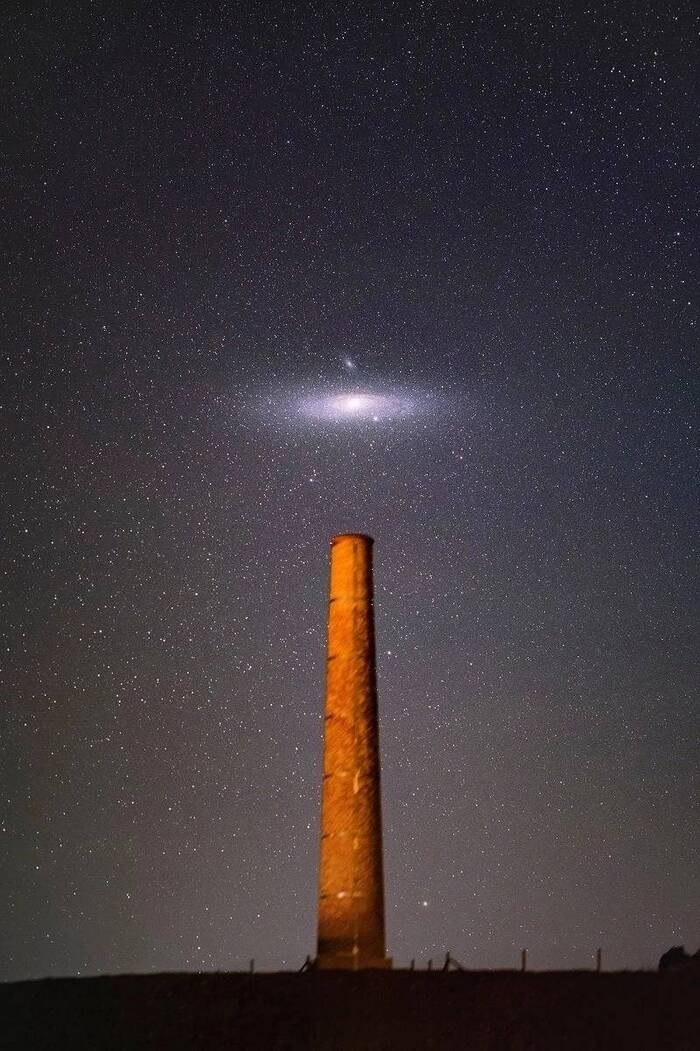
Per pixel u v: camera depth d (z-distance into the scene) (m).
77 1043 19.14
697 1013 18.03
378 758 22.19
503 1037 18.12
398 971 19.48
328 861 21.58
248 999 19.30
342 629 22.78
